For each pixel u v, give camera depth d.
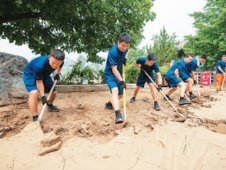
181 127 4.21
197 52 18.50
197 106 6.20
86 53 10.19
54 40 10.05
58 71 4.73
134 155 3.21
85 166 2.93
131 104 5.93
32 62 4.10
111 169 2.88
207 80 12.98
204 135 3.94
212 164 3.04
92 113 4.86
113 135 3.81
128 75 12.06
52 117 4.46
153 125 4.21
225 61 9.80
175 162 3.07
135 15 8.82
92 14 7.90
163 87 10.98
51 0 7.16
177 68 6.72
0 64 5.55
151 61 5.30
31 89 4.00
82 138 3.66
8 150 3.22
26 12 8.17
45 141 3.32
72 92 7.55
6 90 5.43
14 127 3.87
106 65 4.58
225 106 6.30
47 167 2.90
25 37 10.00
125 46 4.15
